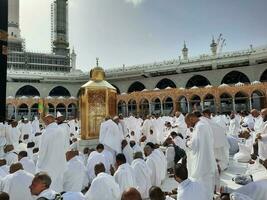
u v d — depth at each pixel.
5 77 14.23
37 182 3.27
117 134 8.67
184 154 8.08
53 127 5.86
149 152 6.61
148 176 5.80
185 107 37.12
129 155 8.09
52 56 58.97
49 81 47.41
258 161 6.27
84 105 10.26
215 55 37.78
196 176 4.99
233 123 14.12
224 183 6.59
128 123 14.82
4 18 14.28
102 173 4.69
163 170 6.80
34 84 47.00
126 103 37.31
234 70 36.81
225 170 8.25
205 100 35.28
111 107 10.94
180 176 3.48
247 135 9.60
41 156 5.74
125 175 5.17
